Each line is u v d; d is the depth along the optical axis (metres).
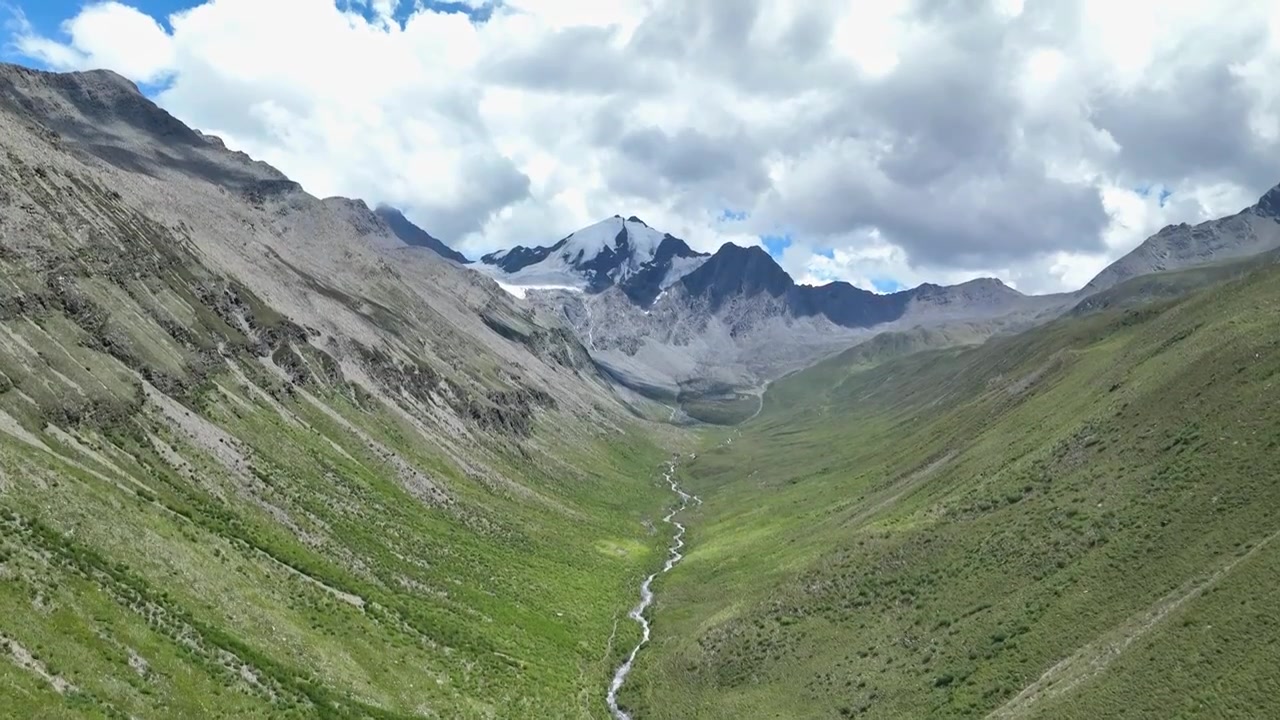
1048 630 74.31
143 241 140.12
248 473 105.56
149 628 59.22
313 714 61.75
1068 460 105.31
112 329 107.38
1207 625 58.62
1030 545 89.81
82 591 57.56
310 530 102.44
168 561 71.00
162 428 98.44
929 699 74.44
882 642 87.88
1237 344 100.19
